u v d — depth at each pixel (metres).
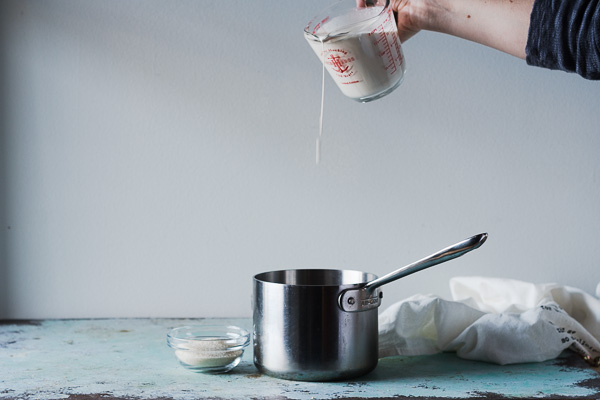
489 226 1.32
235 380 0.94
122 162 1.32
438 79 1.30
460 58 1.30
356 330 0.92
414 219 1.32
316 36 0.95
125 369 0.99
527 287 1.19
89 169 1.32
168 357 1.05
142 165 1.32
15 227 1.33
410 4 0.99
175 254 1.33
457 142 1.31
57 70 1.31
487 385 0.92
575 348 1.08
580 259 1.31
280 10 1.30
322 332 0.91
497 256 1.32
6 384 0.91
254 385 0.91
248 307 1.34
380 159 1.32
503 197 1.31
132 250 1.33
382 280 0.91
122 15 1.30
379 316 1.08
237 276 1.34
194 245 1.33
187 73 1.31
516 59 1.29
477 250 1.32
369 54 0.94
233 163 1.32
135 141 1.32
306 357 0.92
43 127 1.31
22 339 1.17
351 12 0.98
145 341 1.16
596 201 1.30
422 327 1.08
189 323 1.29
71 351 1.09
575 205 1.31
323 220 1.33
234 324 1.28
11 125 1.31
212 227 1.33
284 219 1.33
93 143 1.32
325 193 1.32
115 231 1.33
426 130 1.31
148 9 1.30
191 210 1.33
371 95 0.99
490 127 1.30
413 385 0.92
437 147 1.31
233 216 1.33
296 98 1.31
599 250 1.31
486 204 1.32
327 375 0.92
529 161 1.31
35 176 1.32
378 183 1.32
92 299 1.34
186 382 0.92
